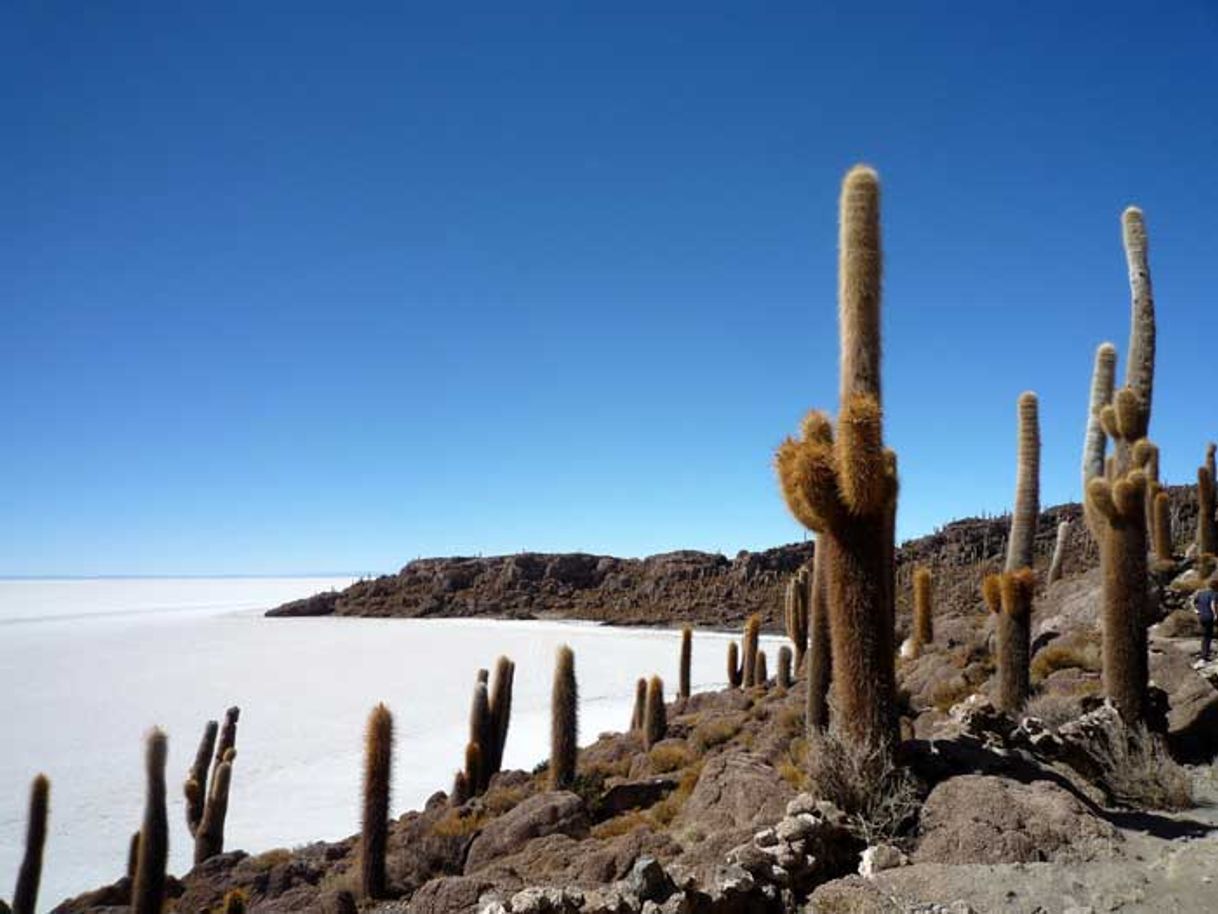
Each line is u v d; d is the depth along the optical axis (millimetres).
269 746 34406
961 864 6445
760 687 23938
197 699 48625
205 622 122000
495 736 17797
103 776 29750
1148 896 5863
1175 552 24438
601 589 133375
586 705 44375
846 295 8359
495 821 11492
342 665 66000
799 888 6258
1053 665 15250
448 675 59688
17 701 48000
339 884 12234
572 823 11047
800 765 10211
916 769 7766
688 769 14688
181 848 21562
